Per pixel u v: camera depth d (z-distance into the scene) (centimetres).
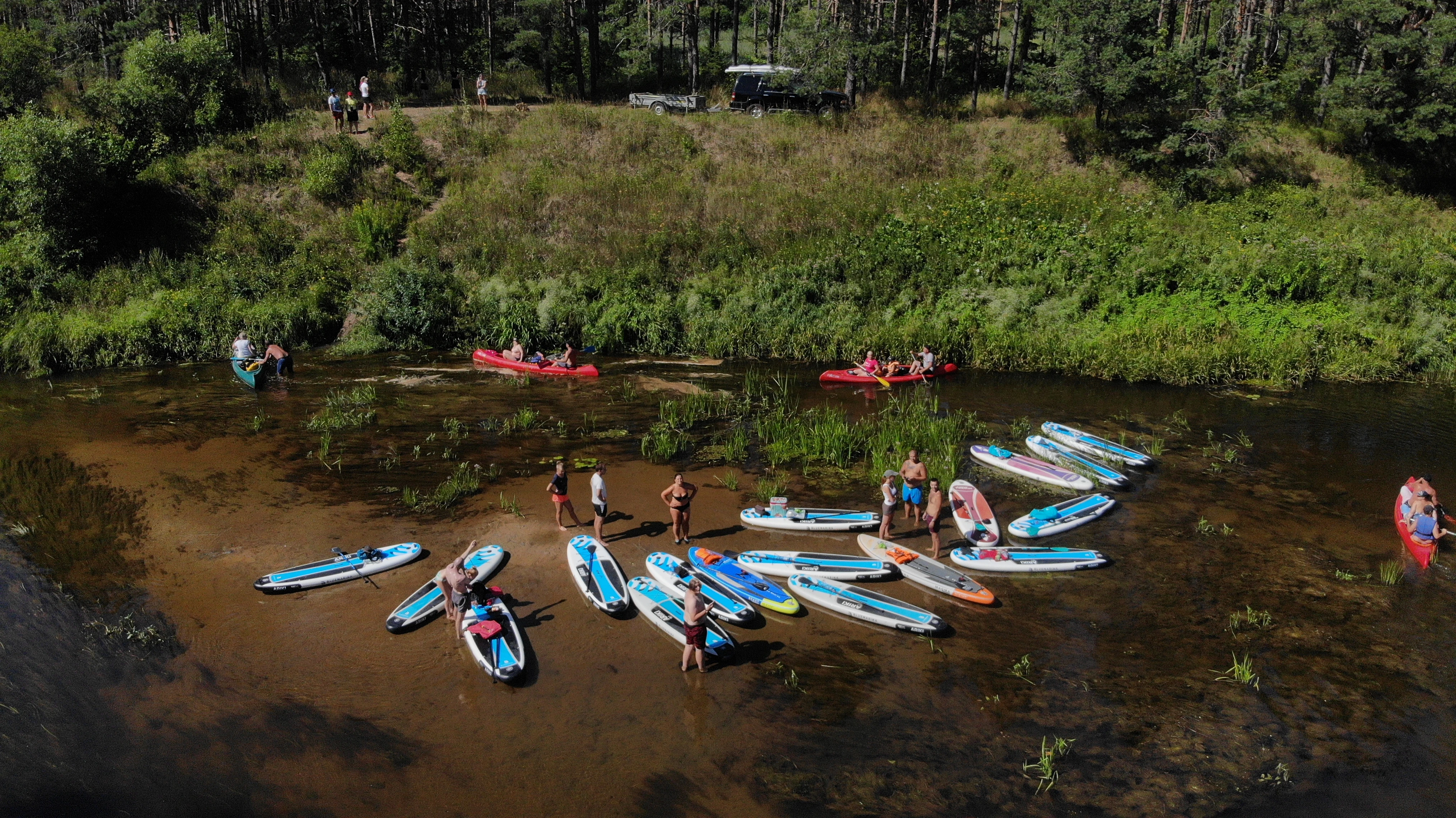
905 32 3822
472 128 3369
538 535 1327
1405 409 2003
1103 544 1344
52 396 2002
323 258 2767
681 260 2786
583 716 927
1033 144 3412
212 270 2680
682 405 1986
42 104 3278
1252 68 4084
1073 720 941
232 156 3045
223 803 804
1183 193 3142
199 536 1302
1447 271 2598
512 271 2712
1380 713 960
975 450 1695
